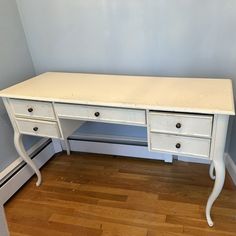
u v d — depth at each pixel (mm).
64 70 1951
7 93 1493
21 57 1884
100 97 1313
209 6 1471
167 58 1678
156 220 1497
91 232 1462
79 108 1357
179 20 1551
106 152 2117
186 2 1494
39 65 1997
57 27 1808
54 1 1725
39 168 2033
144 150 2002
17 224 1562
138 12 1596
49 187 1850
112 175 1912
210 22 1508
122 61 1777
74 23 1756
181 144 1245
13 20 1785
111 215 1561
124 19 1642
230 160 1761
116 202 1654
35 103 1456
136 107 1200
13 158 1843
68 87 1513
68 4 1707
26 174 1898
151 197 1668
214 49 1569
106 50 1774
